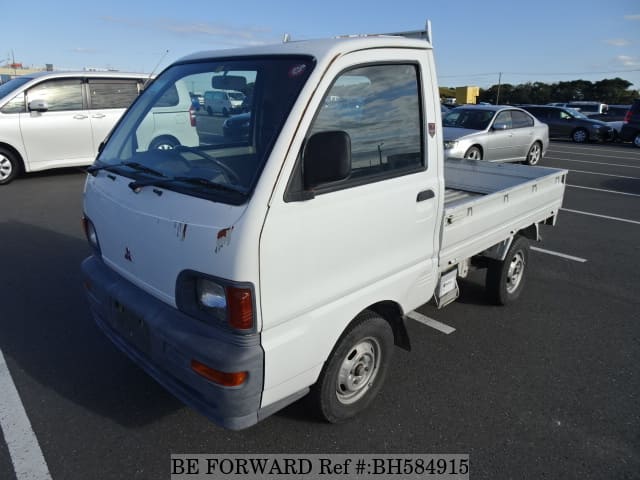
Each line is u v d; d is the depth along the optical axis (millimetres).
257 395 2273
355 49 2504
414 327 4316
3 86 9641
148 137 2943
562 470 2734
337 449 2830
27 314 4246
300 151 2234
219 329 2246
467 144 11148
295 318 2361
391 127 2760
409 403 3258
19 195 8445
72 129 9570
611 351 4020
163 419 3008
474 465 2748
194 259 2217
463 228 3443
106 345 3799
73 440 2814
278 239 2166
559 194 4949
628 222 8102
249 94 2500
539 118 23047
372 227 2639
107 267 2959
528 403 3309
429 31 3059
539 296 5047
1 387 3262
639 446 2938
